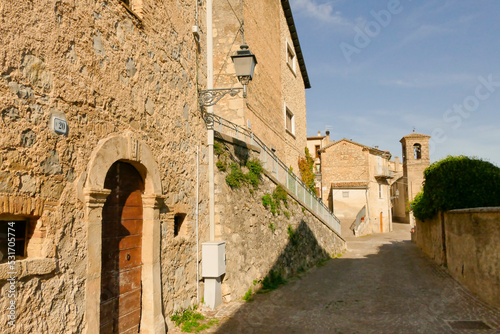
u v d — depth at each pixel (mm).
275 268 10172
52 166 3400
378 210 34312
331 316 6715
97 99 4094
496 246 6852
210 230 7227
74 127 3713
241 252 8219
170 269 5645
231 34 13070
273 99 17000
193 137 6754
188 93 6633
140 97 4996
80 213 3727
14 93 3023
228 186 8086
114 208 4590
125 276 4715
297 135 22047
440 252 11953
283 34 19672
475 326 5965
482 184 10039
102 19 4262
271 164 11430
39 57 3307
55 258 3350
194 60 6984
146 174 5113
